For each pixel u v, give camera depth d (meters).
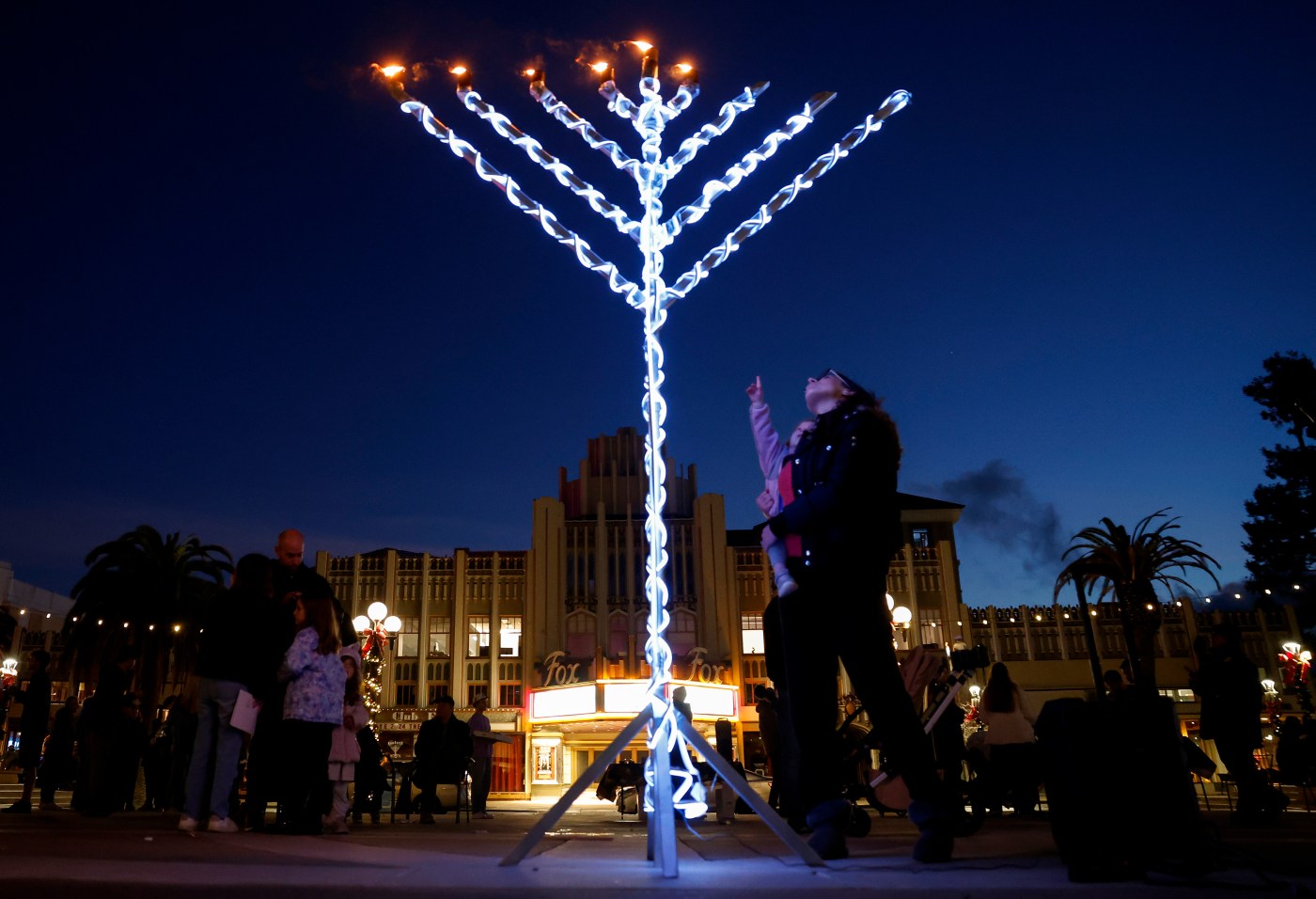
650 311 4.46
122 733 11.09
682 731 3.77
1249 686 8.21
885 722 3.91
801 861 3.75
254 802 7.41
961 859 3.81
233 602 6.93
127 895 2.67
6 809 12.02
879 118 4.71
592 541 49.00
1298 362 40.56
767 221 4.64
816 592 4.06
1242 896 2.75
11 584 57.53
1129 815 3.01
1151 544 29.28
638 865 3.55
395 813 15.03
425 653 47.00
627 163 4.65
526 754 42.38
